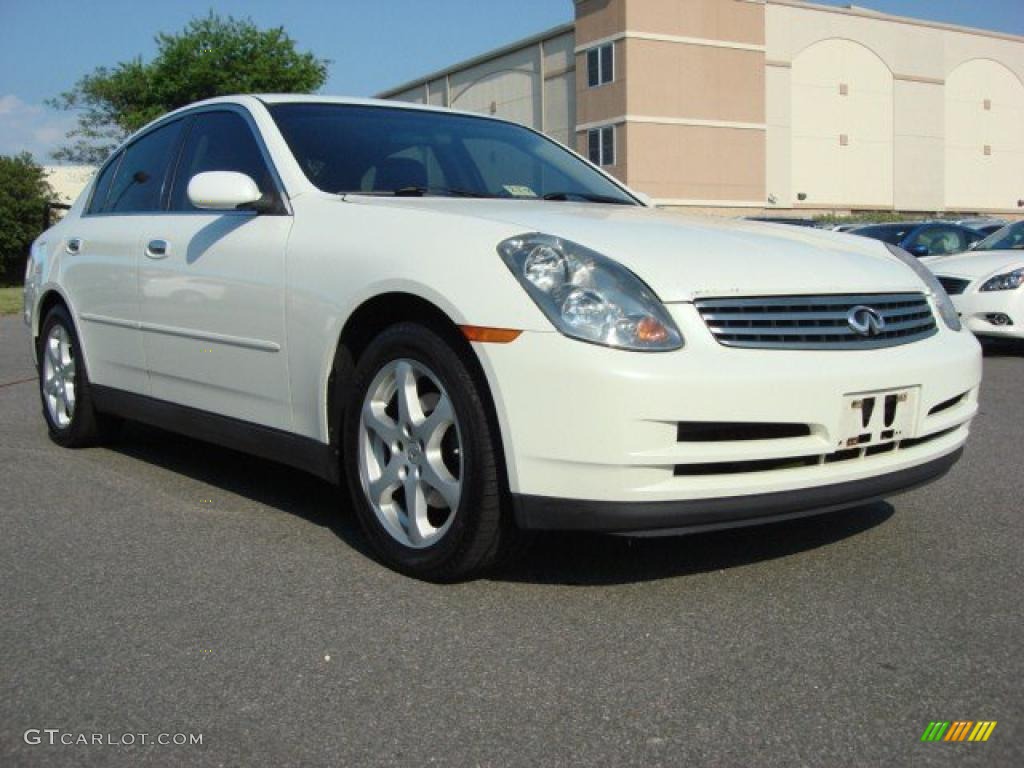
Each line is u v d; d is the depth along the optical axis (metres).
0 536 3.71
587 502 2.76
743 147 44.31
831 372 2.89
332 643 2.74
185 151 4.47
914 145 49.72
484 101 50.12
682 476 2.78
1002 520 3.83
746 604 2.98
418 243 3.12
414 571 3.16
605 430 2.70
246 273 3.72
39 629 2.87
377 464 3.31
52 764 2.17
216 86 38.34
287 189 3.74
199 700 2.44
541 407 2.76
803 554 3.42
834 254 3.32
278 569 3.32
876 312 3.12
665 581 3.17
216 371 3.94
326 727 2.30
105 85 42.47
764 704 2.38
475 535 2.96
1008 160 53.09
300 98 4.26
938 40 49.78
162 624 2.89
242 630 2.84
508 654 2.66
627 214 3.54
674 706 2.37
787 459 2.90
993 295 8.86
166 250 4.21
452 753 2.19
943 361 3.21
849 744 2.20
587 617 2.89
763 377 2.78
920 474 3.21
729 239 3.22
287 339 3.54
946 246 12.31
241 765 2.16
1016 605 2.98
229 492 4.32
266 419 3.73
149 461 4.93
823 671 2.54
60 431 5.21
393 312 3.28
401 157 4.03
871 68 47.97
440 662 2.62
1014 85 52.66
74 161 44.41
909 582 3.16
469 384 2.93
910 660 2.61
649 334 2.74
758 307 2.90
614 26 41.53
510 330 2.80
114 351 4.66
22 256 33.38
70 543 3.62
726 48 43.31
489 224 3.06
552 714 2.35
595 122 43.06
